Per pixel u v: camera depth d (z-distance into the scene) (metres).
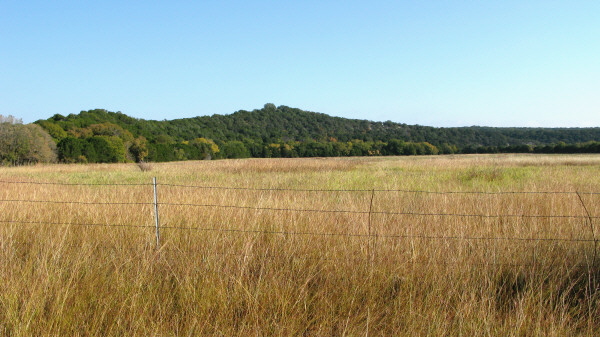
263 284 3.45
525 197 6.73
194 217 5.11
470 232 4.69
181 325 3.01
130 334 2.84
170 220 5.07
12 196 7.00
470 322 3.02
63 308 3.04
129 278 3.55
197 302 3.23
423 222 5.13
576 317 3.22
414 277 3.66
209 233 4.60
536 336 2.86
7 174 18.33
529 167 20.08
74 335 2.80
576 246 4.15
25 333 2.72
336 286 3.50
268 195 7.93
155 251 4.08
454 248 4.20
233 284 3.46
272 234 4.56
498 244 4.14
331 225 4.89
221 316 3.06
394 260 3.85
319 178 13.95
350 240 4.30
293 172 18.33
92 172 20.47
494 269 3.70
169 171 19.80
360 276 3.61
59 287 3.27
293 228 4.76
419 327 2.99
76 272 3.48
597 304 3.25
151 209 5.54
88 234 4.64
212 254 3.98
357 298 3.36
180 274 3.66
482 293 3.39
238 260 3.82
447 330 2.98
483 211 5.82
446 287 3.50
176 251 4.15
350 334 2.86
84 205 5.83
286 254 3.95
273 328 2.99
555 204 6.18
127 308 3.11
